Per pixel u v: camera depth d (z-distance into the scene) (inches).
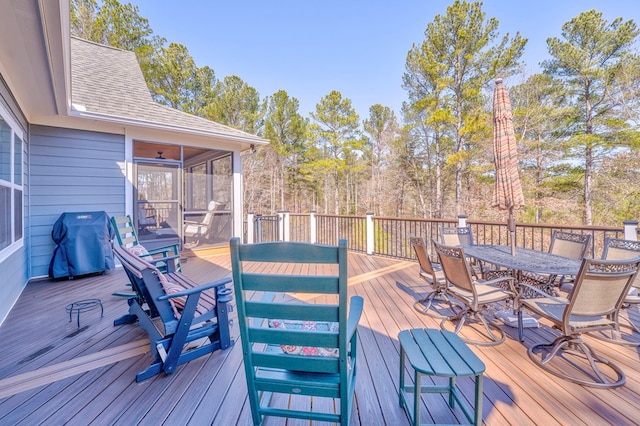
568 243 125.0
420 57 509.0
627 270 74.6
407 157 634.8
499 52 468.8
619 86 422.3
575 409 63.8
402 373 65.2
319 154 768.9
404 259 224.7
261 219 309.3
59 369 80.2
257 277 49.5
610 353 87.7
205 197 251.3
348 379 58.0
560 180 482.0
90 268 169.9
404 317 115.6
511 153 114.6
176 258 131.0
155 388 72.1
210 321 108.7
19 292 141.9
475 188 532.7
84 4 469.4
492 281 97.8
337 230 282.8
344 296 46.9
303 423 61.1
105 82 245.1
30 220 171.9
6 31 89.3
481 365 51.3
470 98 500.1
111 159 203.0
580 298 74.5
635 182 421.7
